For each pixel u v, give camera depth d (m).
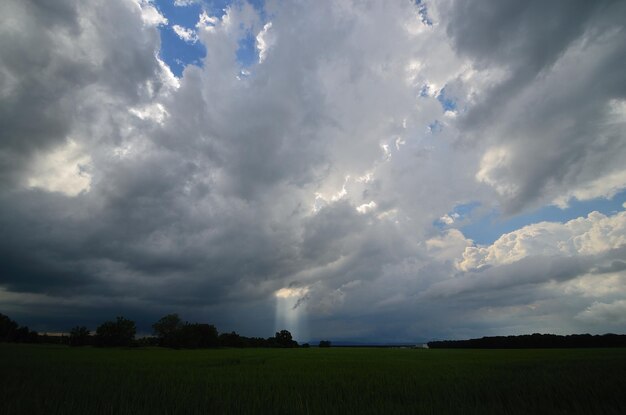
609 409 9.84
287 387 15.82
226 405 11.09
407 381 17.55
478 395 12.86
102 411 10.40
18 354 44.88
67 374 20.64
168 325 103.69
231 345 128.00
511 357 43.66
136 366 28.78
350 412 10.35
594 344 98.19
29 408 10.58
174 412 10.45
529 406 10.61
